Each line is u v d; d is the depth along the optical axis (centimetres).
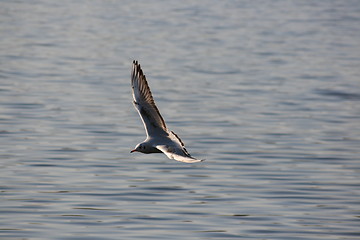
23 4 8519
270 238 1853
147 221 1961
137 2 8919
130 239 1831
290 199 2161
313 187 2272
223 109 3516
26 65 4706
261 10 8350
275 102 3703
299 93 3947
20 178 2317
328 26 7075
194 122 3231
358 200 2150
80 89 3984
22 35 6094
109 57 5125
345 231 1911
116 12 7900
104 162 2534
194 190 2231
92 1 8956
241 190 2236
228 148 2770
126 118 3294
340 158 2648
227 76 4438
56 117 3256
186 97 3778
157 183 2298
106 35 6194
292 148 2786
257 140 2909
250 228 1919
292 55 5331
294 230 1912
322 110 3528
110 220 1966
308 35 6419
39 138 2855
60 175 2359
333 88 4097
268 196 2181
